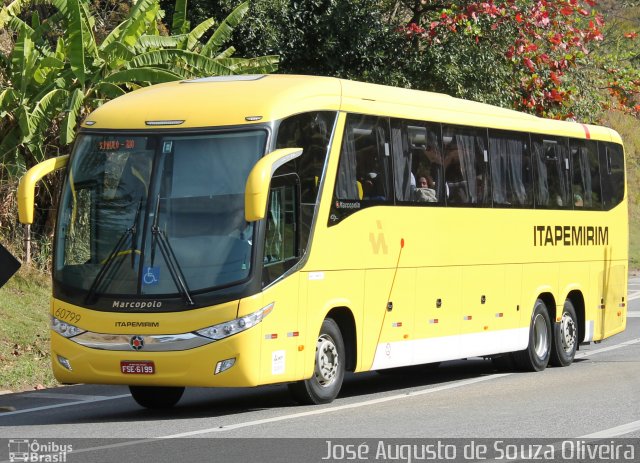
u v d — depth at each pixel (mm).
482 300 19047
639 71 39500
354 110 15930
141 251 13789
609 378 18375
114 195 14125
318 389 15156
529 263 20531
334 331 15461
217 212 13789
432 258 17625
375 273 16203
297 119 14648
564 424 12875
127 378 13703
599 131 23656
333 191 15305
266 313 13820
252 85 15055
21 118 24547
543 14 32656
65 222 14352
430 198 17625
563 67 34531
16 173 25344
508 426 12734
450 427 12680
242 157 13961
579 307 22547
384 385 18562
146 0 25828
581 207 22531
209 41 27875
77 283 14008
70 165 14594
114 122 14547
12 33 27953
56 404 16469
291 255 14398
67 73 25641
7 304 23406
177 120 14273
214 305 13516
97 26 30109
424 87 33469
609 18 61250
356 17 33250
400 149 16969
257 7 32438
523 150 20594
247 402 16109
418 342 17266
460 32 33000
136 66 25750
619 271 24125
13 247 25391
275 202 14109
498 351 19516
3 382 18672
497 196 19578
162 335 13539
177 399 15883
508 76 34000
